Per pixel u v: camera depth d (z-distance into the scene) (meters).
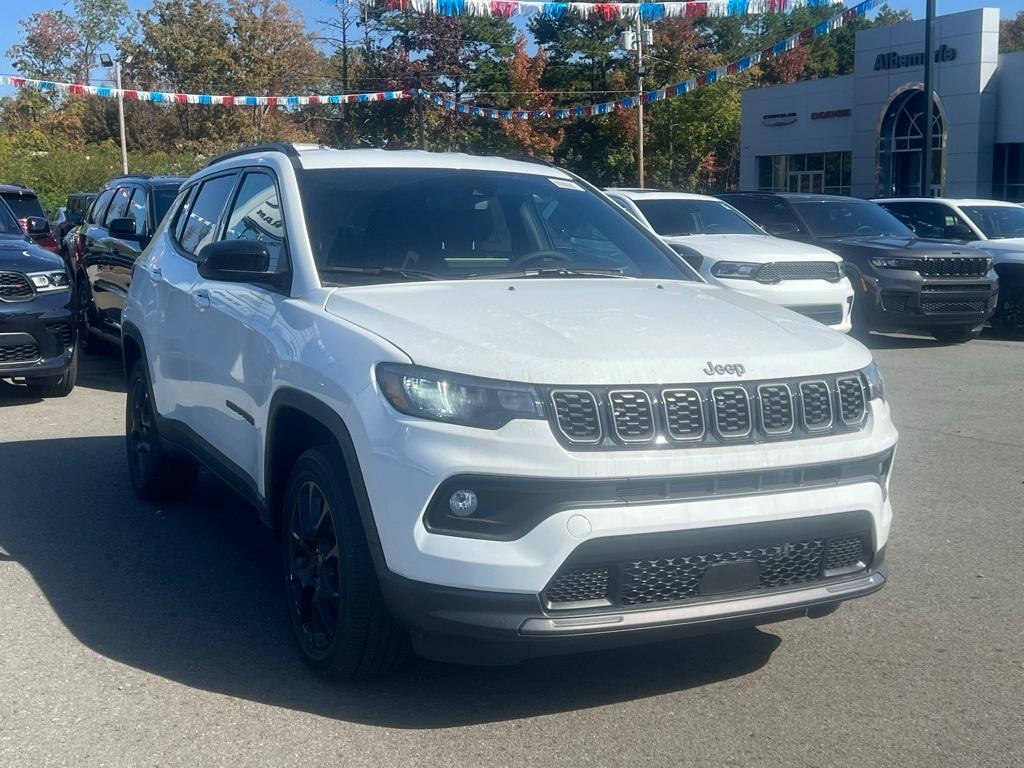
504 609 3.46
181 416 5.79
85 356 12.91
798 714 3.93
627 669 4.32
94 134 68.75
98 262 11.65
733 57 62.81
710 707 3.98
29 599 5.04
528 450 3.46
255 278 4.70
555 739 3.73
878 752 3.65
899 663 4.38
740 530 3.62
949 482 7.19
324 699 4.02
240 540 5.96
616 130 54.75
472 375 3.56
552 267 5.00
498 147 56.66
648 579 3.58
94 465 7.57
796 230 14.24
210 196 6.02
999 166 35.09
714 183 61.44
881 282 13.25
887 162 38.09
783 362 3.85
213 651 4.46
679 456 3.56
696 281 5.18
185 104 64.38
